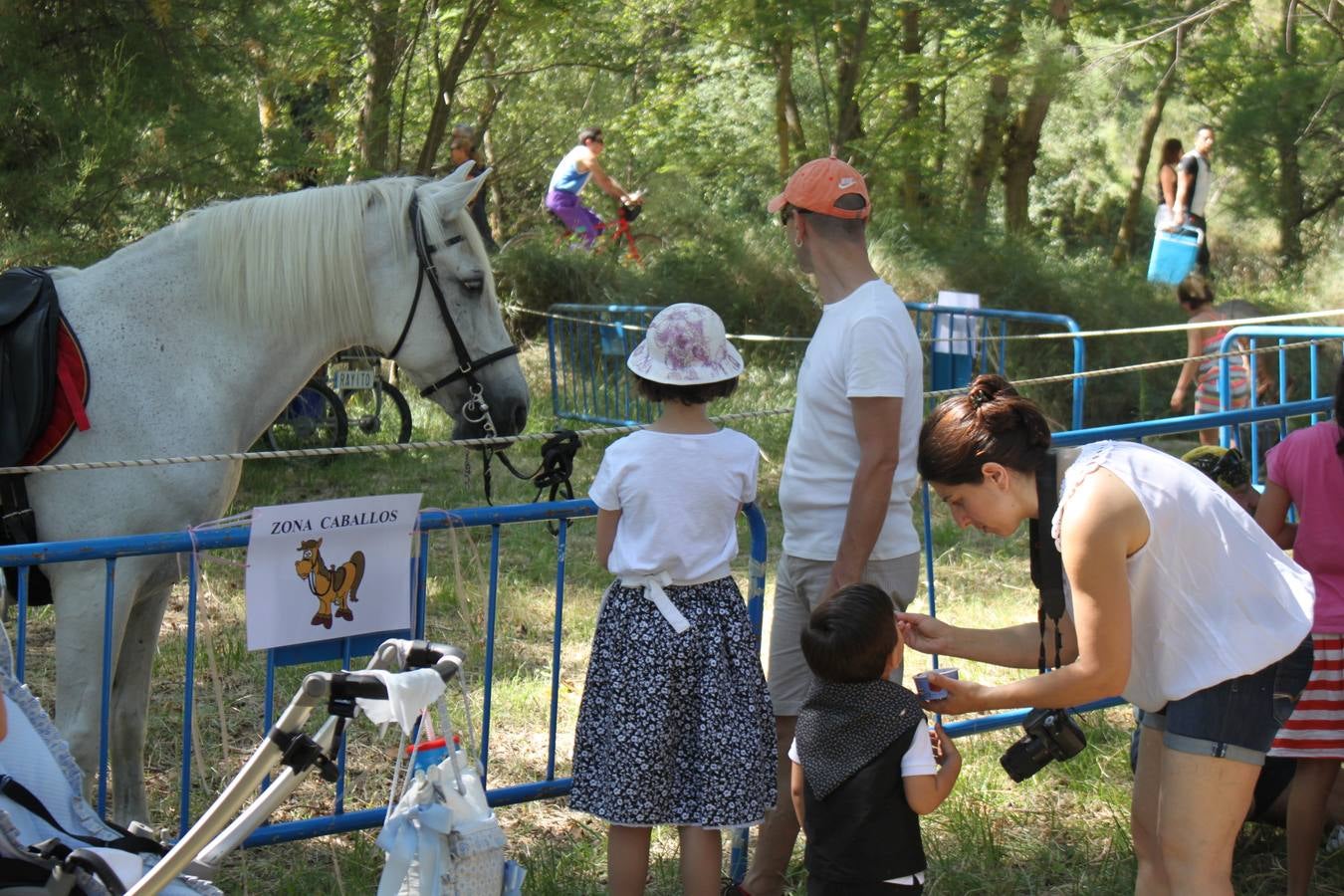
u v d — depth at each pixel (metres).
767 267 12.86
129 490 3.44
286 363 3.77
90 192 8.17
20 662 2.99
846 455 3.25
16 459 3.37
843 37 13.92
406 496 3.27
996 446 2.62
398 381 11.12
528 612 6.29
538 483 3.85
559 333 11.65
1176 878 2.79
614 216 16.50
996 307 13.05
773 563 7.18
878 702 2.87
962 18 12.89
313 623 3.21
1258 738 2.71
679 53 17.38
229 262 3.62
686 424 3.12
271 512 3.10
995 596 6.64
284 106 12.82
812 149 14.87
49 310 3.44
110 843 2.36
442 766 2.38
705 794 3.01
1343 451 3.49
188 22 8.88
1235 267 18.47
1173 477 2.63
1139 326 12.61
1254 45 17.25
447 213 3.94
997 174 17.69
